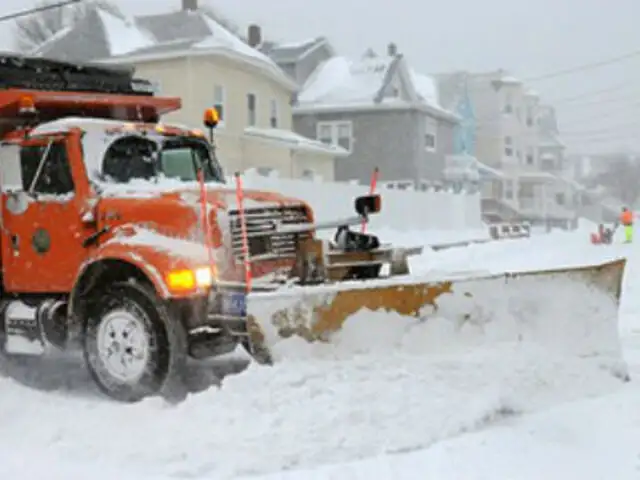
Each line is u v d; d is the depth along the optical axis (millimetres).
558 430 9266
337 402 9219
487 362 10141
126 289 10852
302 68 67312
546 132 117312
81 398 11242
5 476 8266
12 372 13062
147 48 45750
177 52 44469
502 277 10750
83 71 13883
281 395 9289
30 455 8859
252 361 9891
